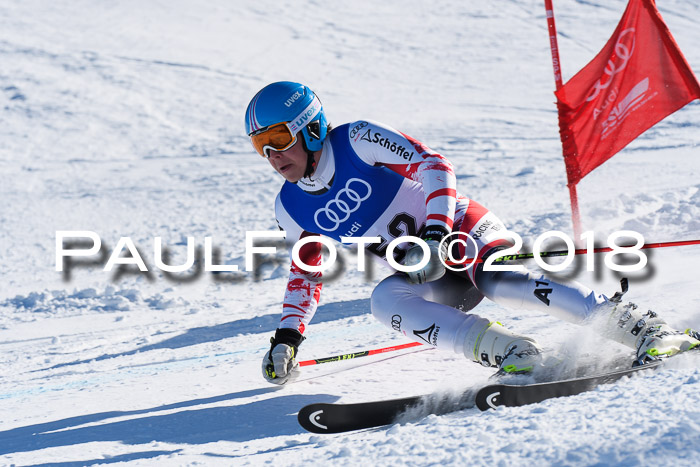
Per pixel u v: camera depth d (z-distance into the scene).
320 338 14.98
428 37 151.25
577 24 155.25
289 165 10.20
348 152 10.37
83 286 30.03
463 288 10.67
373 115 94.44
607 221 27.02
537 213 32.50
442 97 104.94
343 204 10.55
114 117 98.25
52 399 12.46
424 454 5.79
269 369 10.56
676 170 43.22
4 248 42.50
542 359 8.18
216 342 16.88
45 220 51.34
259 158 73.88
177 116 99.44
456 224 10.21
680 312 11.69
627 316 8.73
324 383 10.82
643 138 60.88
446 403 7.67
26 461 8.21
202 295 25.64
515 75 118.62
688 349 8.34
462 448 5.70
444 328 9.01
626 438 5.13
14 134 90.62
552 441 5.41
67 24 156.88
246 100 108.31
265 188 57.12
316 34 156.00
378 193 10.44
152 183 64.25
